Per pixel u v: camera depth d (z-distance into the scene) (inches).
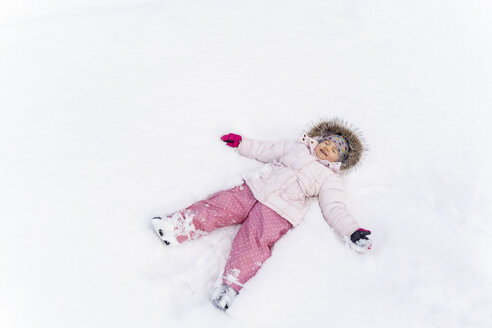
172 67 128.3
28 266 89.0
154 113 116.3
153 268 90.4
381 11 147.6
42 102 119.5
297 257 89.0
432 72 131.1
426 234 92.3
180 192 101.0
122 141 110.0
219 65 129.3
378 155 111.0
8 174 103.7
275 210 94.4
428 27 143.9
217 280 87.7
